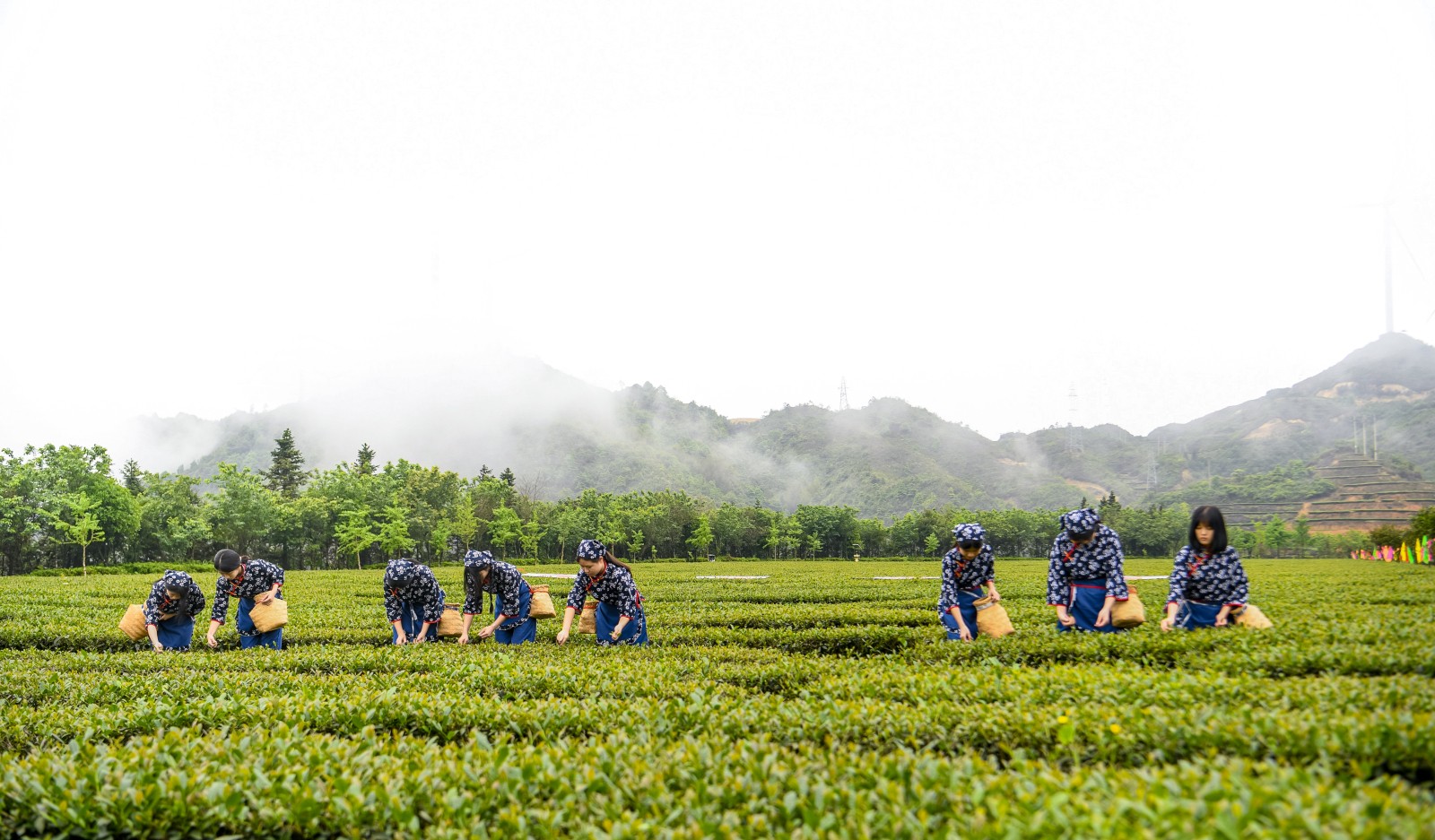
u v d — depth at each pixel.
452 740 6.02
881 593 24.50
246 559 12.23
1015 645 9.74
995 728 5.58
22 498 61.38
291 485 106.62
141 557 72.12
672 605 19.58
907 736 5.66
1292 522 195.00
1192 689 6.39
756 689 7.87
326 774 4.91
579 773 4.71
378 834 4.36
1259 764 4.34
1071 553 10.64
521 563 79.38
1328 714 5.23
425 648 11.09
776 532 114.12
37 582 35.47
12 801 4.79
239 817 4.47
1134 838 3.31
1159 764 4.94
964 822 3.78
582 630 12.54
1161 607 16.19
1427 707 5.45
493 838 4.12
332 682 8.29
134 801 4.61
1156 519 123.56
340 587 30.25
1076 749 5.14
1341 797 3.62
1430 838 3.16
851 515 121.88
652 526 100.94
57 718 6.85
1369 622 10.49
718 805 4.28
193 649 13.11
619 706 6.64
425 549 89.88
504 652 10.58
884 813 3.91
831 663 8.94
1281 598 18.34
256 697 7.64
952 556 10.88
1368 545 113.19
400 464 95.00
